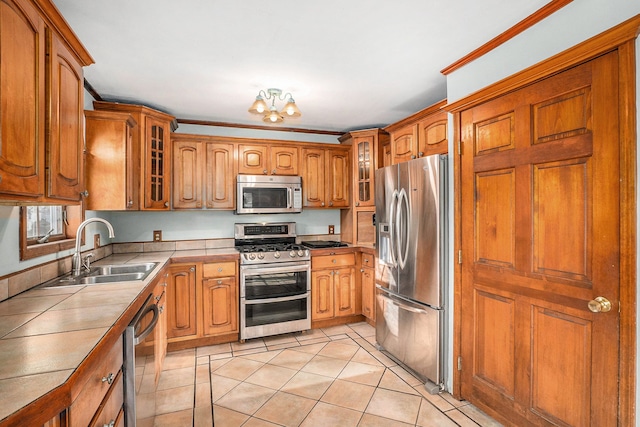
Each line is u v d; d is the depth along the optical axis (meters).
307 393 2.23
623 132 1.33
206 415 1.99
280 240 3.87
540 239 1.68
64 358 0.86
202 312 2.98
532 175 1.71
